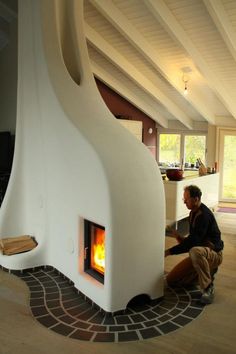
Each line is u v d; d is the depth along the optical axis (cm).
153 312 271
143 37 521
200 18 445
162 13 434
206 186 614
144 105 799
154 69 625
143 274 277
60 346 226
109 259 258
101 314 266
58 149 324
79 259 300
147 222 274
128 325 251
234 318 263
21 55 377
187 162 877
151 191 278
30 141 379
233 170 800
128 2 454
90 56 632
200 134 843
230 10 410
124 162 271
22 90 384
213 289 298
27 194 396
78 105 318
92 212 277
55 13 339
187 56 546
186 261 316
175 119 871
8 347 224
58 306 278
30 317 260
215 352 221
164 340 234
